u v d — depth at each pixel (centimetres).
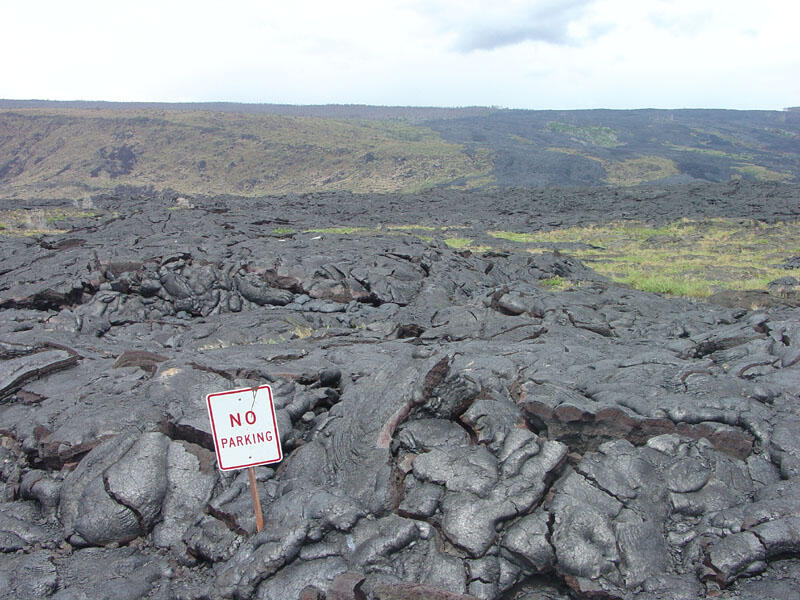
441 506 604
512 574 562
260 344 1243
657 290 2166
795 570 531
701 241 3431
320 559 581
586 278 2397
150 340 1480
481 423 687
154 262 1831
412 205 5512
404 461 661
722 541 554
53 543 666
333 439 719
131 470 688
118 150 17925
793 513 559
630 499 605
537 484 609
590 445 673
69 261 1941
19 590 588
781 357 848
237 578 569
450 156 17712
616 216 4497
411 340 1272
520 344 1055
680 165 18538
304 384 883
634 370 830
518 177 16012
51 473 749
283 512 620
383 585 519
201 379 866
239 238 2584
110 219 3559
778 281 2183
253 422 591
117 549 657
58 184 16162
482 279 2098
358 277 1866
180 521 671
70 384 929
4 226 3566
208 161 17662
